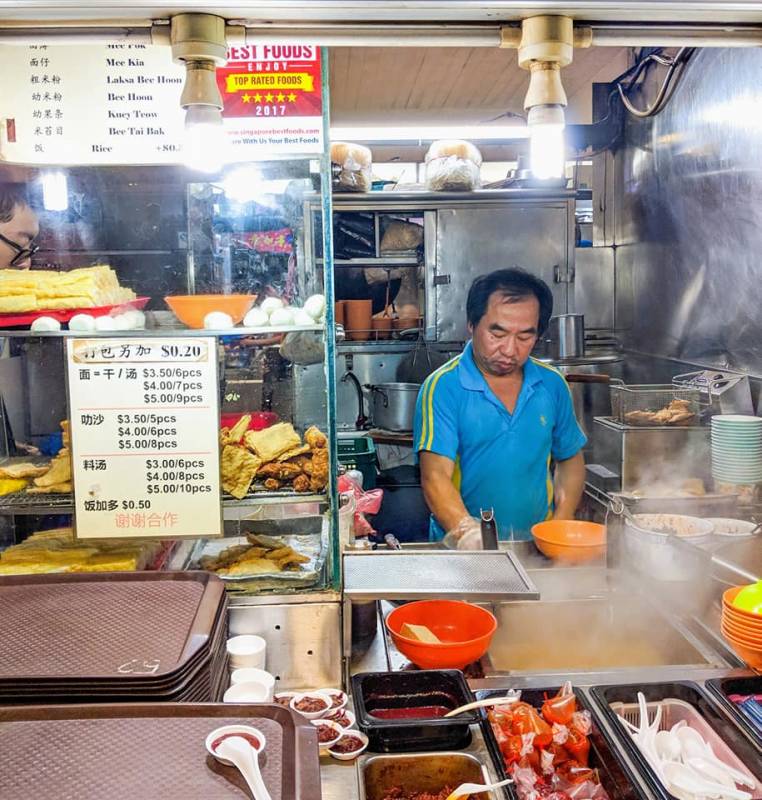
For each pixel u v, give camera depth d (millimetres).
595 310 5574
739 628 1854
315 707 1723
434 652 1807
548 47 1258
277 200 1953
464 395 3719
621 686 1794
